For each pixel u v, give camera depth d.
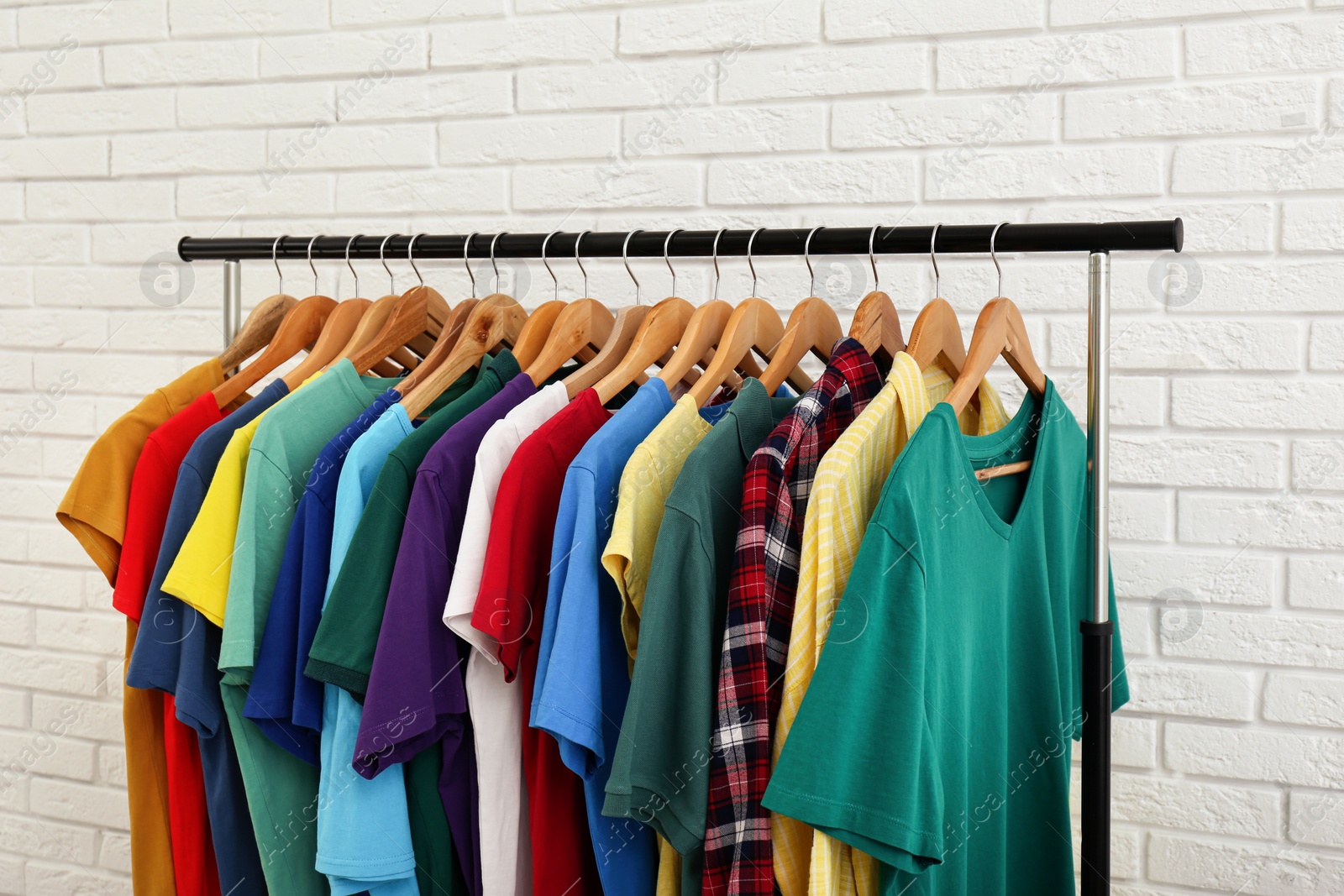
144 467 1.07
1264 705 1.36
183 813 1.12
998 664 0.99
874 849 0.78
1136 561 1.41
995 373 1.44
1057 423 1.11
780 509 0.92
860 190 1.49
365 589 0.97
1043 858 1.08
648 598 0.88
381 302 1.23
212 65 1.78
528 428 1.03
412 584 0.95
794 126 1.52
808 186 1.51
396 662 0.94
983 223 1.44
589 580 0.93
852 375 0.98
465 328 1.16
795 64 1.51
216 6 1.78
